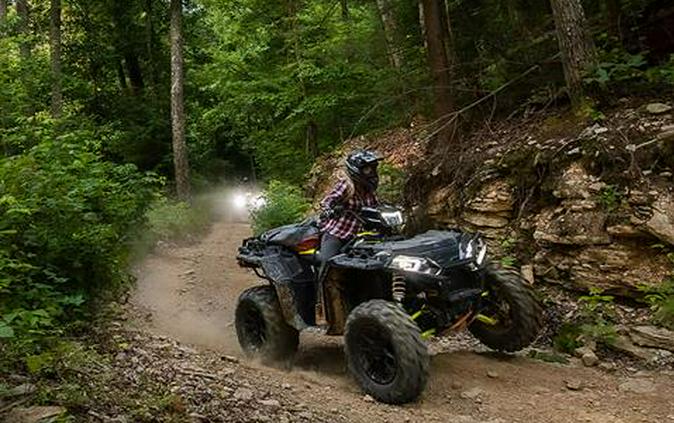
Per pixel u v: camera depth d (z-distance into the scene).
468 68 9.98
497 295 5.35
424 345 4.28
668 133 6.18
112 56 22.41
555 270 6.55
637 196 6.00
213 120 19.84
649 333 5.29
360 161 5.19
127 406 3.46
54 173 5.64
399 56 11.99
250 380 4.57
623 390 4.64
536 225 6.96
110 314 5.63
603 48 8.23
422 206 8.61
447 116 8.66
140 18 23.58
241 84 16.73
